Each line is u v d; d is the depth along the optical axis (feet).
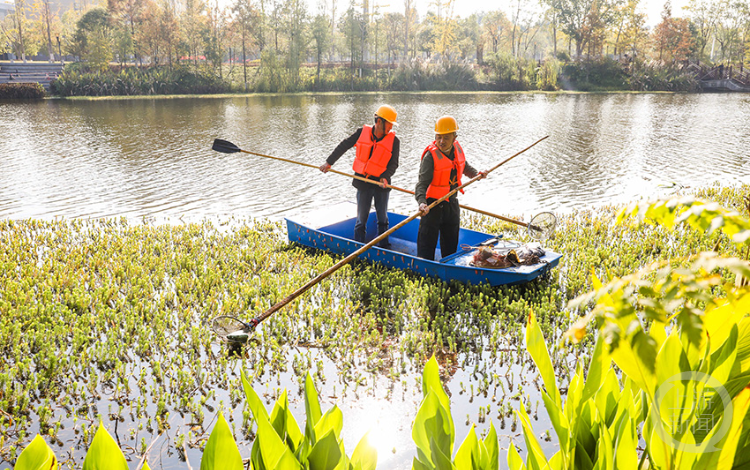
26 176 46.21
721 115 107.04
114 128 80.02
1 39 249.75
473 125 87.56
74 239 28.30
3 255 24.43
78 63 190.80
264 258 24.67
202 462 5.27
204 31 209.05
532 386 14.61
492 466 6.09
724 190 39.04
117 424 13.01
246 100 149.28
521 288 21.13
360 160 24.13
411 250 26.11
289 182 44.68
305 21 216.33
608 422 6.31
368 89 212.64
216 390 14.43
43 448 5.14
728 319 4.83
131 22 205.46
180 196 39.75
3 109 112.98
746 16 290.97
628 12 278.05
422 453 5.81
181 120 92.07
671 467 4.71
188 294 20.68
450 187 21.72
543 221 24.14
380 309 19.53
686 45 269.44
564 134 76.33
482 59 265.13
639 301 3.57
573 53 376.68
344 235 27.32
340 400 14.02
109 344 16.11
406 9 289.74
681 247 25.31
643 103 146.20
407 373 15.25
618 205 36.58
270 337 17.10
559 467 6.44
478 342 17.02
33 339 16.43
